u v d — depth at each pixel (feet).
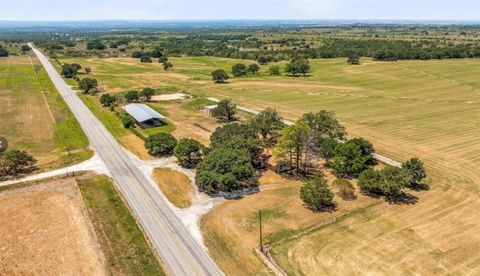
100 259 162.09
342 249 167.02
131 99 440.04
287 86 528.63
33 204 208.64
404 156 267.80
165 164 261.44
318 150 257.34
